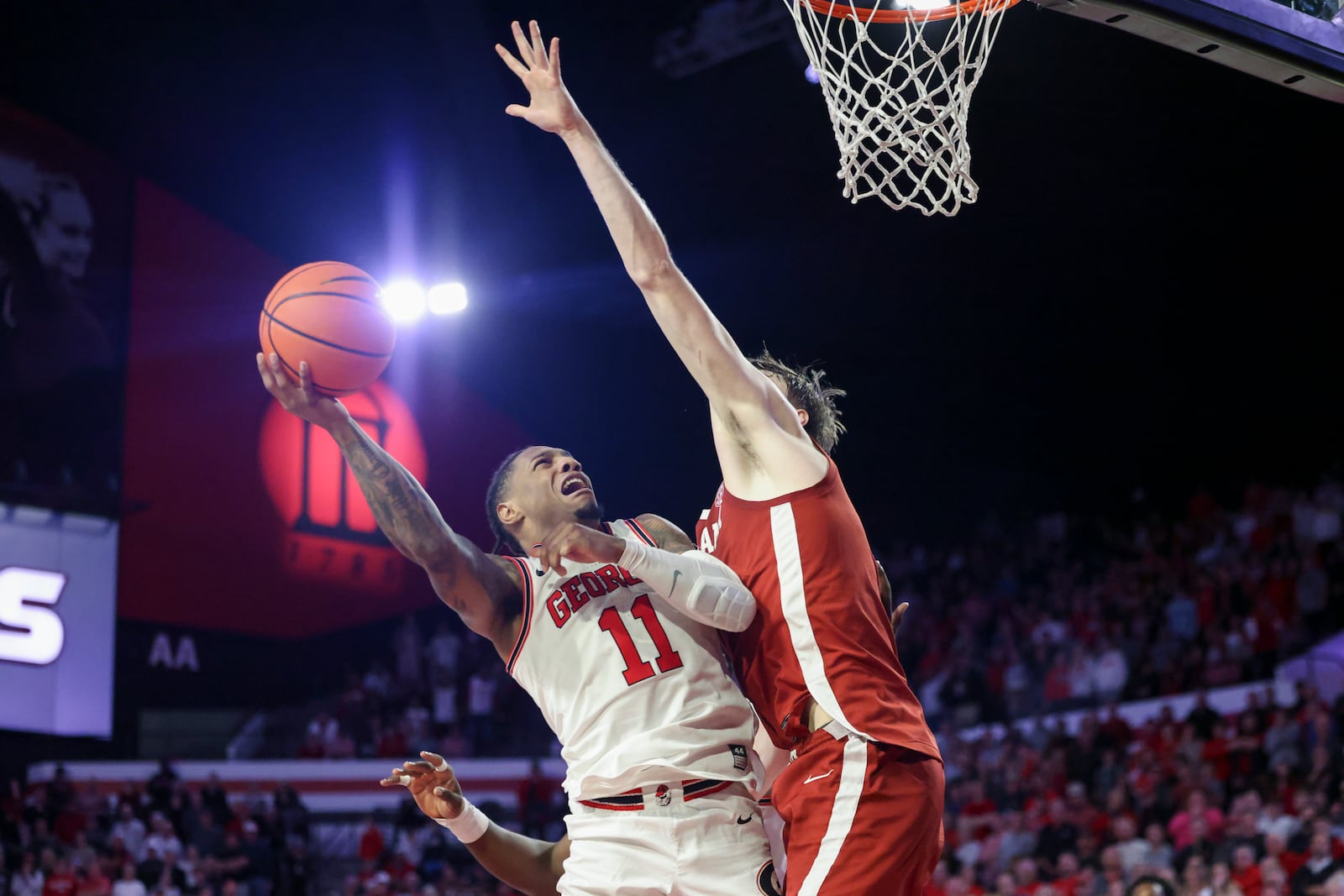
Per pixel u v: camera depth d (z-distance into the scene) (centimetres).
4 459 1266
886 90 354
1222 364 1498
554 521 300
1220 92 1227
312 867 1181
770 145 1411
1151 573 1303
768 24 1207
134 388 1362
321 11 1315
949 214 346
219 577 1386
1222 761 996
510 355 1608
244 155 1517
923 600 1462
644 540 299
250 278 1470
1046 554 1479
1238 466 1512
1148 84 1228
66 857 1062
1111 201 1376
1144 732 1070
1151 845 908
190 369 1403
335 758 1336
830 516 259
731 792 271
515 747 1374
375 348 291
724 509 273
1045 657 1249
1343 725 983
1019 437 1614
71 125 1403
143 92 1433
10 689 1245
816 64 364
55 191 1341
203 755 1428
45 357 1308
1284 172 1312
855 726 249
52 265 1327
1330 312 1412
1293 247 1385
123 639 1385
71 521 1302
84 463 1312
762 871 266
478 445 1553
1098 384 1561
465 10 1293
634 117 1420
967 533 1617
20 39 1345
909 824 246
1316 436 1459
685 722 269
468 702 1417
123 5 1310
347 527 1477
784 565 258
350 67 1399
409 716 1369
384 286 1532
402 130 1480
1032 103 1272
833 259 1516
